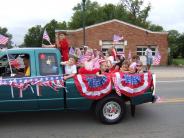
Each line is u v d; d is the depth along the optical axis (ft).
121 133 15.01
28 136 14.66
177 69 60.54
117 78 16.51
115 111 16.66
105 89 16.35
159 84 33.76
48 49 15.94
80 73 16.47
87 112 19.02
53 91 15.85
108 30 75.61
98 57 20.20
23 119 17.57
